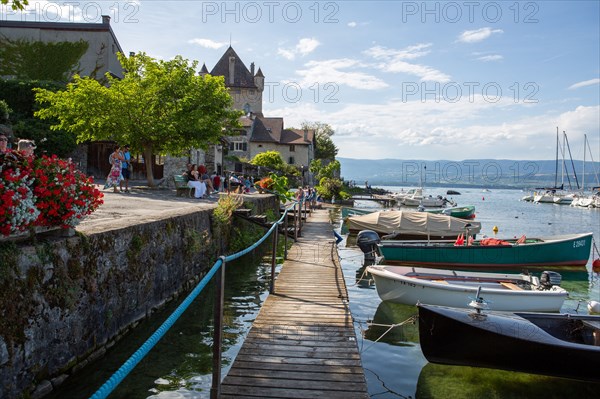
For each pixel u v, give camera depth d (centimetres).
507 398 776
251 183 3922
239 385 660
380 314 1228
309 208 4028
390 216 2556
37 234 707
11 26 3738
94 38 3778
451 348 824
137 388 729
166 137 2306
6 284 583
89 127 2214
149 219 1073
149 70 2302
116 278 873
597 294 1605
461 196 11906
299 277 1375
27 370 620
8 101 3086
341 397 628
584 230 3775
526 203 8562
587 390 810
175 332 980
